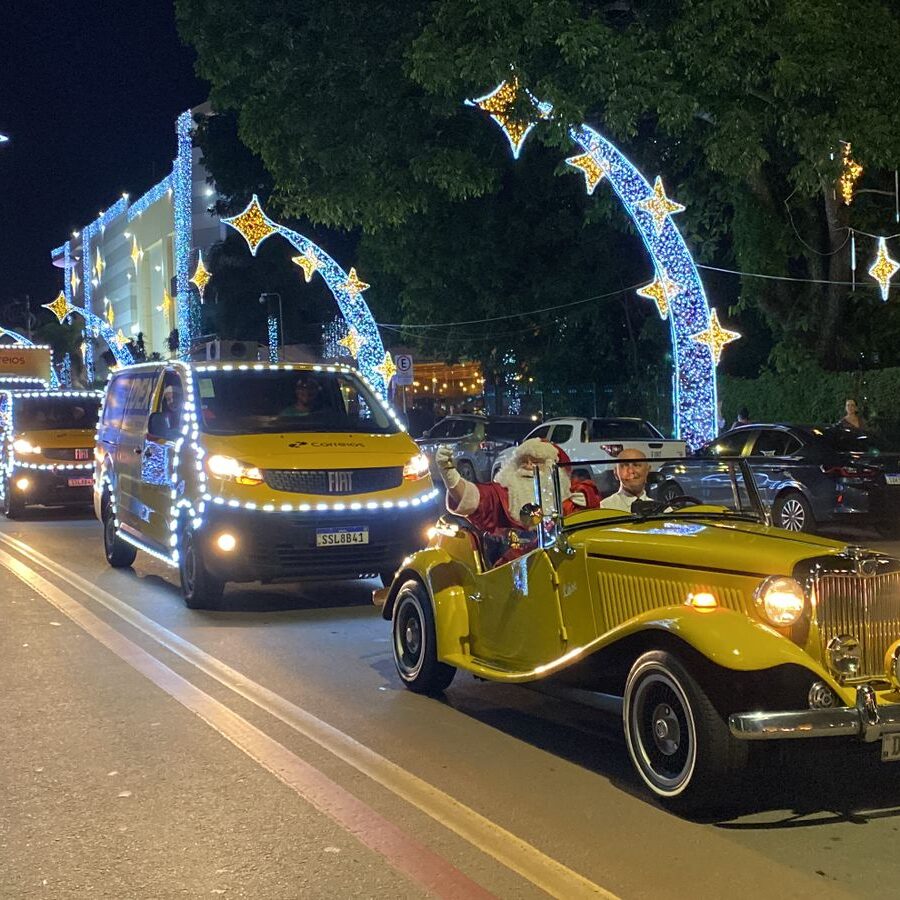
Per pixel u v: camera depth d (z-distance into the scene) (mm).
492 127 24141
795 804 5535
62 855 4938
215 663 8570
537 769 6082
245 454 10383
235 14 22234
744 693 5172
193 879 4668
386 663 8594
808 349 23984
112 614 10594
